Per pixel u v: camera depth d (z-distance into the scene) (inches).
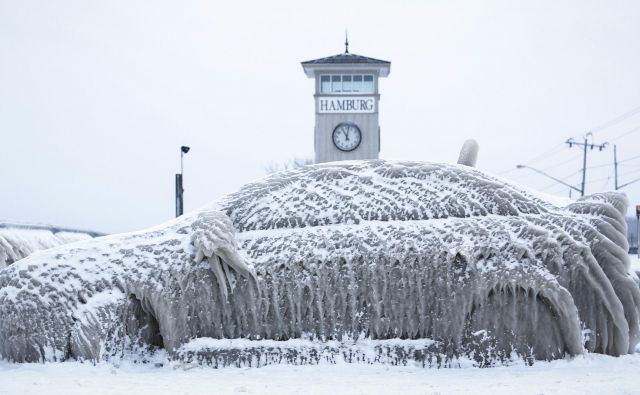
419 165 348.5
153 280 321.4
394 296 319.0
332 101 1456.7
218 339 323.3
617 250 319.0
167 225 347.6
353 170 352.2
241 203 348.8
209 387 261.0
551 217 327.0
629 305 317.4
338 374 293.7
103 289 321.1
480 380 272.1
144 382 275.0
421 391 247.1
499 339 312.8
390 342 315.9
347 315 320.8
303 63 1455.5
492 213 331.9
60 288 319.6
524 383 261.1
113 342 317.7
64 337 314.2
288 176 355.6
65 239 533.6
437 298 316.5
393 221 331.9
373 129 1450.5
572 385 253.1
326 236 328.2
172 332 319.3
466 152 389.4
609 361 307.1
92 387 261.7
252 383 271.1
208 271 323.9
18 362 316.2
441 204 334.0
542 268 314.3
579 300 315.0
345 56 1471.5
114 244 332.8
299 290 321.4
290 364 314.0
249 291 323.3
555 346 311.4
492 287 312.5
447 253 318.3
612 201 328.5
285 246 328.5
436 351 313.3
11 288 320.8
